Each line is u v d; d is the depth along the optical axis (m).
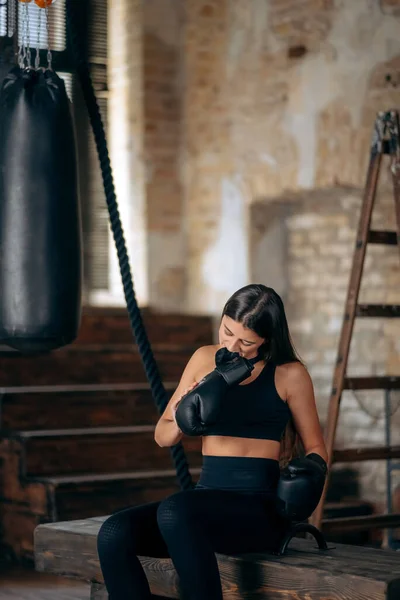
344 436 6.45
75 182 3.67
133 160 7.89
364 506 6.19
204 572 2.89
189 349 7.33
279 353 3.20
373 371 6.34
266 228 7.23
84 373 6.90
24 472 5.89
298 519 3.03
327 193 6.77
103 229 7.96
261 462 3.16
